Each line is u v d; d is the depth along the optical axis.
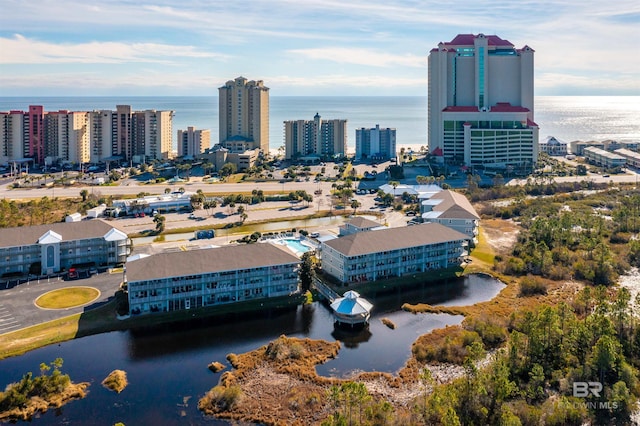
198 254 151.62
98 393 107.25
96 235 182.00
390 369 118.50
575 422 98.19
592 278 174.62
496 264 189.25
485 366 117.75
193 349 126.31
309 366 118.56
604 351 108.31
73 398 105.44
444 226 192.00
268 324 140.50
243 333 135.12
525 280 168.00
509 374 111.62
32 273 173.38
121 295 151.25
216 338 132.00
